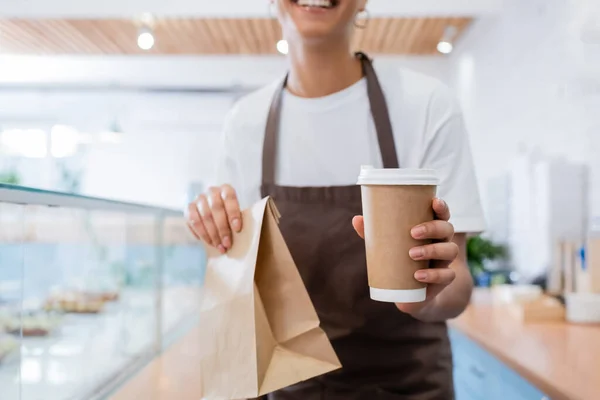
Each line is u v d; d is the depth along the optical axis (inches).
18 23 183.8
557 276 108.4
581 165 112.1
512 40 153.4
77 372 54.7
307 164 45.9
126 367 62.8
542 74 132.8
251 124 47.9
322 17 39.6
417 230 28.3
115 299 73.8
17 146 251.9
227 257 32.9
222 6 153.1
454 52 221.1
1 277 43.7
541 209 117.7
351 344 43.9
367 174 29.2
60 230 63.7
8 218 43.7
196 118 250.8
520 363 65.5
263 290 32.8
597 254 95.3
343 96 45.5
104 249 74.9
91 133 247.3
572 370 61.8
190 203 35.6
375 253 29.5
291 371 31.0
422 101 44.2
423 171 28.7
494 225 163.9
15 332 43.6
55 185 252.2
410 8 153.8
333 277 43.4
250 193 47.6
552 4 125.9
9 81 242.4
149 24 181.6
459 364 97.9
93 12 154.5
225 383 30.9
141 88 244.1
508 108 158.6
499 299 111.0
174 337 82.2
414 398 43.8
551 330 84.6
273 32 194.5
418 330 44.2
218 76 243.4
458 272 40.9
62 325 62.7
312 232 43.6
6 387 42.6
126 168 252.8
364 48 214.2
